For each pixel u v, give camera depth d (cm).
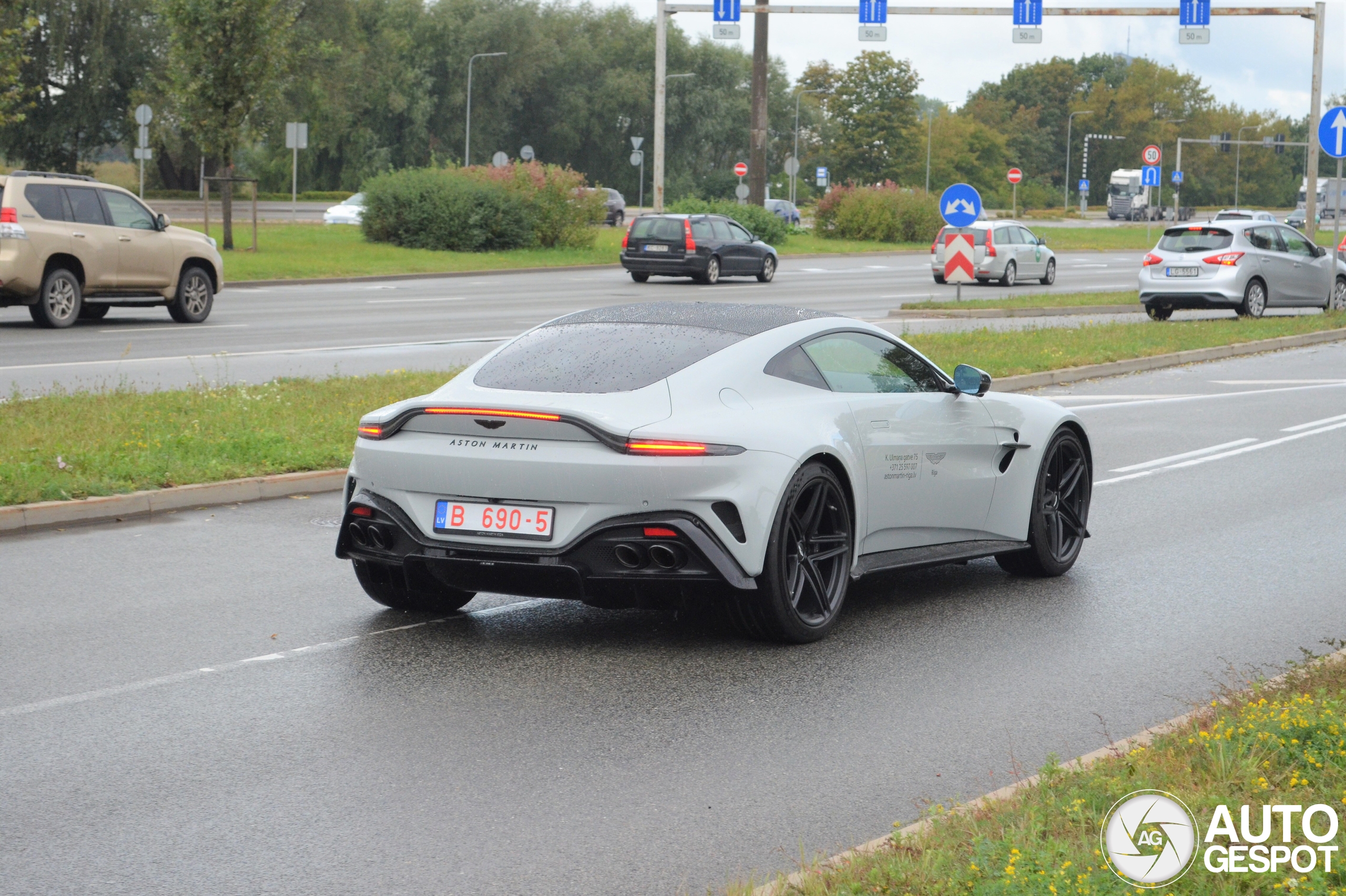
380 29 10375
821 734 654
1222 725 580
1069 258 6788
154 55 8188
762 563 756
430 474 771
